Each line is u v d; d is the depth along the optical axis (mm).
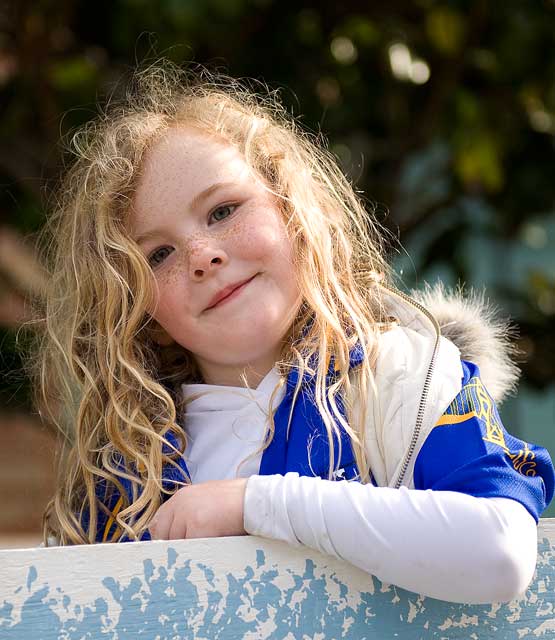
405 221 4043
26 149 3689
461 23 3783
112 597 1081
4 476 4168
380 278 1900
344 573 1239
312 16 3881
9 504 4203
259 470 1668
